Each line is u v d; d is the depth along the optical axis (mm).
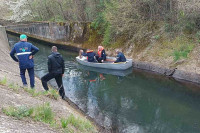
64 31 17078
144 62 10820
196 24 10062
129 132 5500
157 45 11023
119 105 7180
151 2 11523
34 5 23359
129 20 12398
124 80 9859
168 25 10977
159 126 5840
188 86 8484
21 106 3408
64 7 19828
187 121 6125
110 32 13602
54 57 5648
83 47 15305
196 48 9383
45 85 5859
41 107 3777
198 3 9070
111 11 13383
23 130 2646
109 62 11805
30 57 4984
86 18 17344
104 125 5781
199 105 7094
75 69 11766
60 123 3719
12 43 19438
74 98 7656
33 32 20828
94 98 7723
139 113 6605
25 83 5098
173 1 10891
